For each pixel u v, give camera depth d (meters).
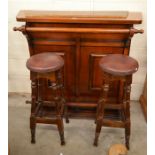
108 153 1.88
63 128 1.97
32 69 1.62
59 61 1.71
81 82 2.14
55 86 1.73
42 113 2.18
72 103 2.22
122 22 1.77
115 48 1.94
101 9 2.10
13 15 2.20
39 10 2.09
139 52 2.30
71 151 1.93
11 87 2.64
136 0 2.03
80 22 1.78
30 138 2.07
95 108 2.29
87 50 1.97
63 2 2.09
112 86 2.11
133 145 1.98
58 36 1.90
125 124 1.82
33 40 1.95
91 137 2.07
